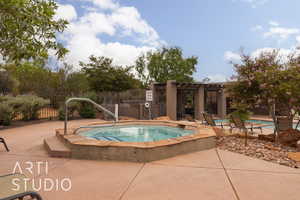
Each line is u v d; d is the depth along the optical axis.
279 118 6.07
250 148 4.64
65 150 3.94
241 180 2.81
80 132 6.79
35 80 16.06
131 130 7.91
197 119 14.30
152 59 29.33
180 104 16.72
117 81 18.59
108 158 3.74
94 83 18.55
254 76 5.57
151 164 3.52
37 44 2.12
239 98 6.15
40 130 7.61
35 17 1.98
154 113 13.67
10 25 1.84
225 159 3.81
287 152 4.29
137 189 2.54
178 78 27.92
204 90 15.21
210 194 2.40
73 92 16.30
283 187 2.59
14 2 1.76
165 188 2.57
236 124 6.69
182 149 4.16
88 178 2.89
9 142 5.40
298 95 4.94
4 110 8.43
